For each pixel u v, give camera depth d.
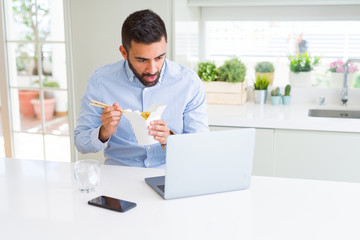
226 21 3.36
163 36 1.60
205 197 1.45
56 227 1.22
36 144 3.30
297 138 2.55
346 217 1.29
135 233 1.18
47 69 3.12
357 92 3.10
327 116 3.04
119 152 1.96
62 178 1.62
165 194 1.40
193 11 3.16
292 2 2.84
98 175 1.50
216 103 3.08
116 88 1.92
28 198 1.43
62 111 3.45
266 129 2.59
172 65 1.98
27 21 3.08
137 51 1.58
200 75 3.09
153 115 1.51
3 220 1.26
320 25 3.18
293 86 3.22
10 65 3.18
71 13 2.86
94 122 1.91
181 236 1.16
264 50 3.32
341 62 3.10
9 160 1.87
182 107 1.97
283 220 1.27
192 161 1.40
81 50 2.89
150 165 1.93
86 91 1.93
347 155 2.51
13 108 3.26
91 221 1.25
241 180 1.50
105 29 2.82
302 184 1.57
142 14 1.58
